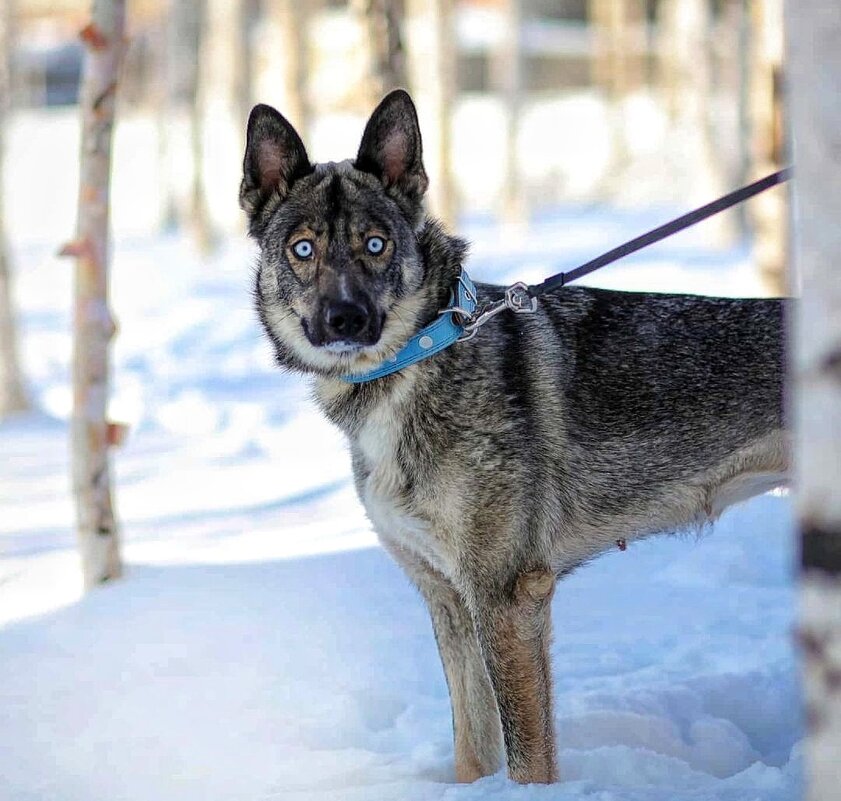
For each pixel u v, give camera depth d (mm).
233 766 3449
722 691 4023
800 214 1725
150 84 36969
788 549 5465
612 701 3889
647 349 3590
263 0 34000
